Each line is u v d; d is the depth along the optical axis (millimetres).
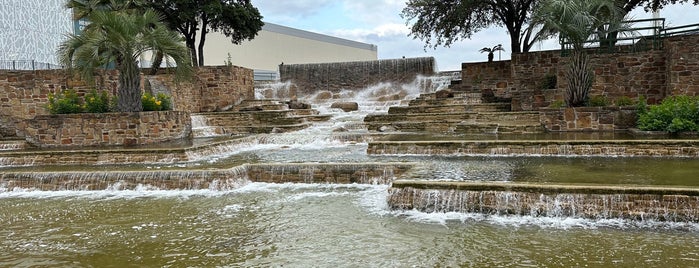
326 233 7289
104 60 16172
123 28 15500
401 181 8414
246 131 19094
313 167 10922
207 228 7754
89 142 15977
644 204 7105
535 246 6383
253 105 24406
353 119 21031
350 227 7516
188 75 17047
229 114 20766
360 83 29359
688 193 6906
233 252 6633
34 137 16047
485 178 8945
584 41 15297
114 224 8133
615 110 14938
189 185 10586
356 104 23984
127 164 12703
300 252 6547
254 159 12758
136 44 15734
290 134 16984
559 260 5902
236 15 27391
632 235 6613
